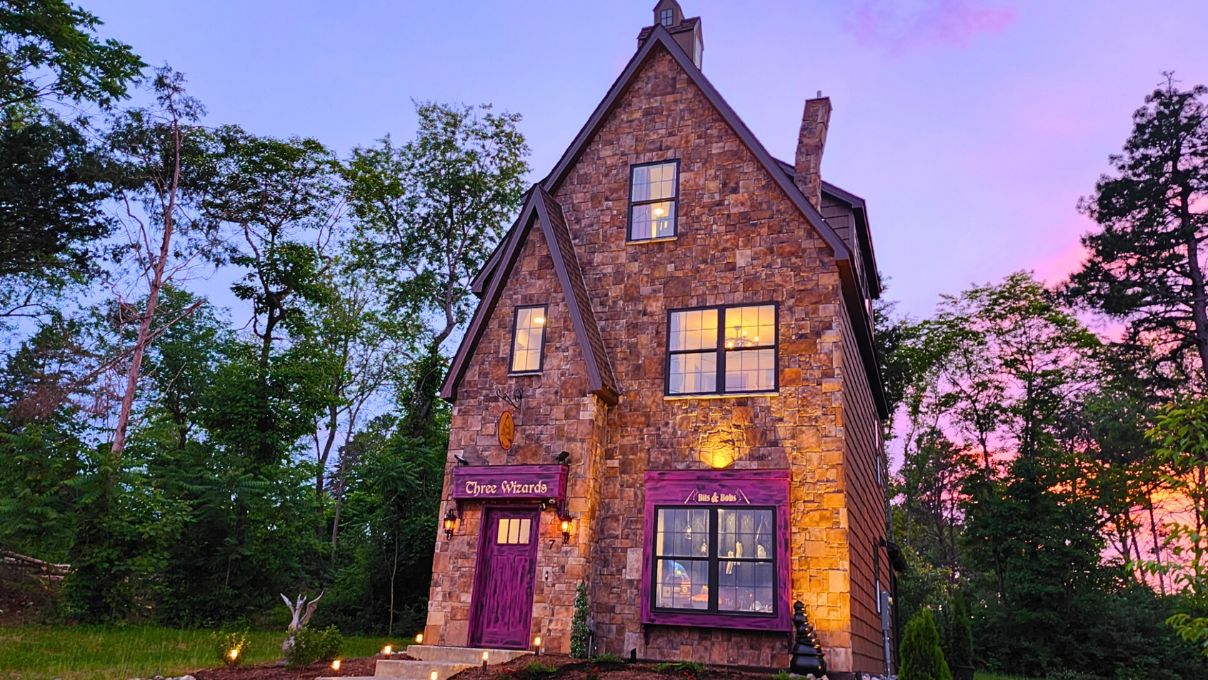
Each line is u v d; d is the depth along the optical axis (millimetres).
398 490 23359
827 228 15609
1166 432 8109
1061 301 36312
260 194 33469
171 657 13883
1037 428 39531
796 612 13047
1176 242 33062
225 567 21172
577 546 14562
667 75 18109
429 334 35719
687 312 16203
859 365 19094
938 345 42844
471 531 15516
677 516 14812
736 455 14891
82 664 12656
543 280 16781
